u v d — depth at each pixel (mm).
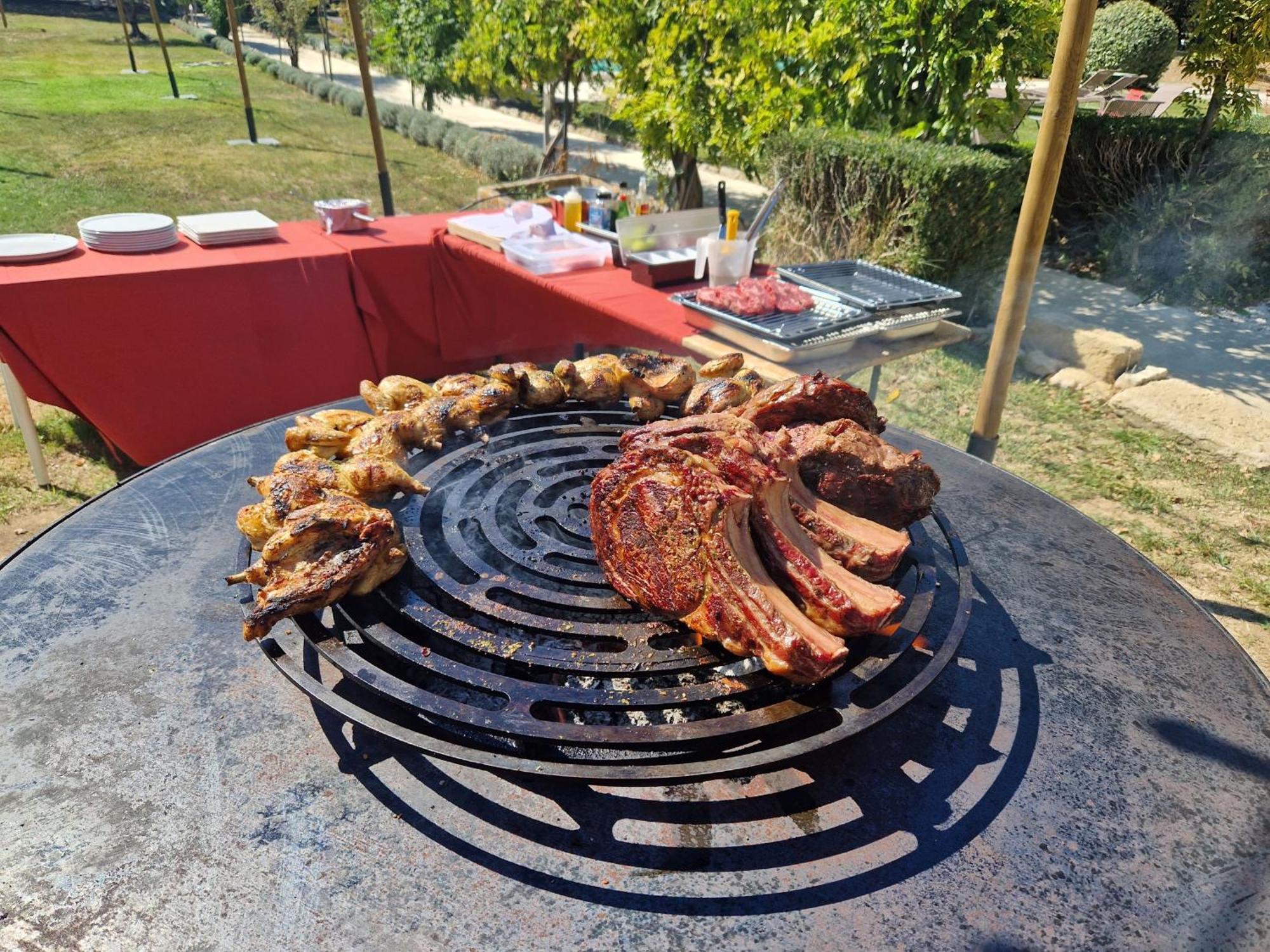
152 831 1354
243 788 1437
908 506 1822
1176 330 6961
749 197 10859
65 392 3877
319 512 1611
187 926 1215
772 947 1215
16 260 3814
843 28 6406
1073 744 1610
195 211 9875
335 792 1433
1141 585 2117
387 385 2434
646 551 1572
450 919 1235
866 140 6914
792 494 1773
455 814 1399
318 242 4652
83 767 1467
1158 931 1265
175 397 4164
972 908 1282
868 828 1408
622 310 3711
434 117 15109
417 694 1393
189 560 2061
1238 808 1491
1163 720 1685
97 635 1786
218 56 26984
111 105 16938
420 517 1908
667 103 7172
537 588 1701
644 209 5172
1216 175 7348
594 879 1302
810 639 1454
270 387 4453
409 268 4758
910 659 1799
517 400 2486
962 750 1580
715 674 1518
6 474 4484
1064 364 6219
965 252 6590
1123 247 7906
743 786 1475
